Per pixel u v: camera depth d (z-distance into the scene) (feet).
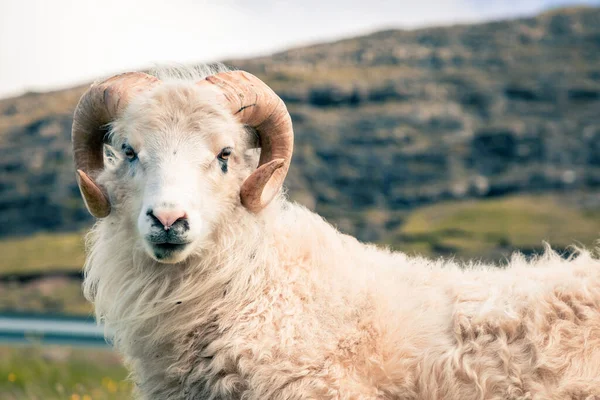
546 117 544.62
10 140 511.81
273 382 17.37
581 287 17.83
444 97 581.94
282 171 20.10
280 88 574.15
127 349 19.56
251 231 19.17
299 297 18.42
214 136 18.86
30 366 50.98
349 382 17.34
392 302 18.48
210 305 18.84
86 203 19.17
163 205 17.52
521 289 18.28
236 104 19.34
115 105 19.44
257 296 18.57
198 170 18.51
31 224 456.04
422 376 17.43
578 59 654.12
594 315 17.40
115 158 20.67
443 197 454.40
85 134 20.12
